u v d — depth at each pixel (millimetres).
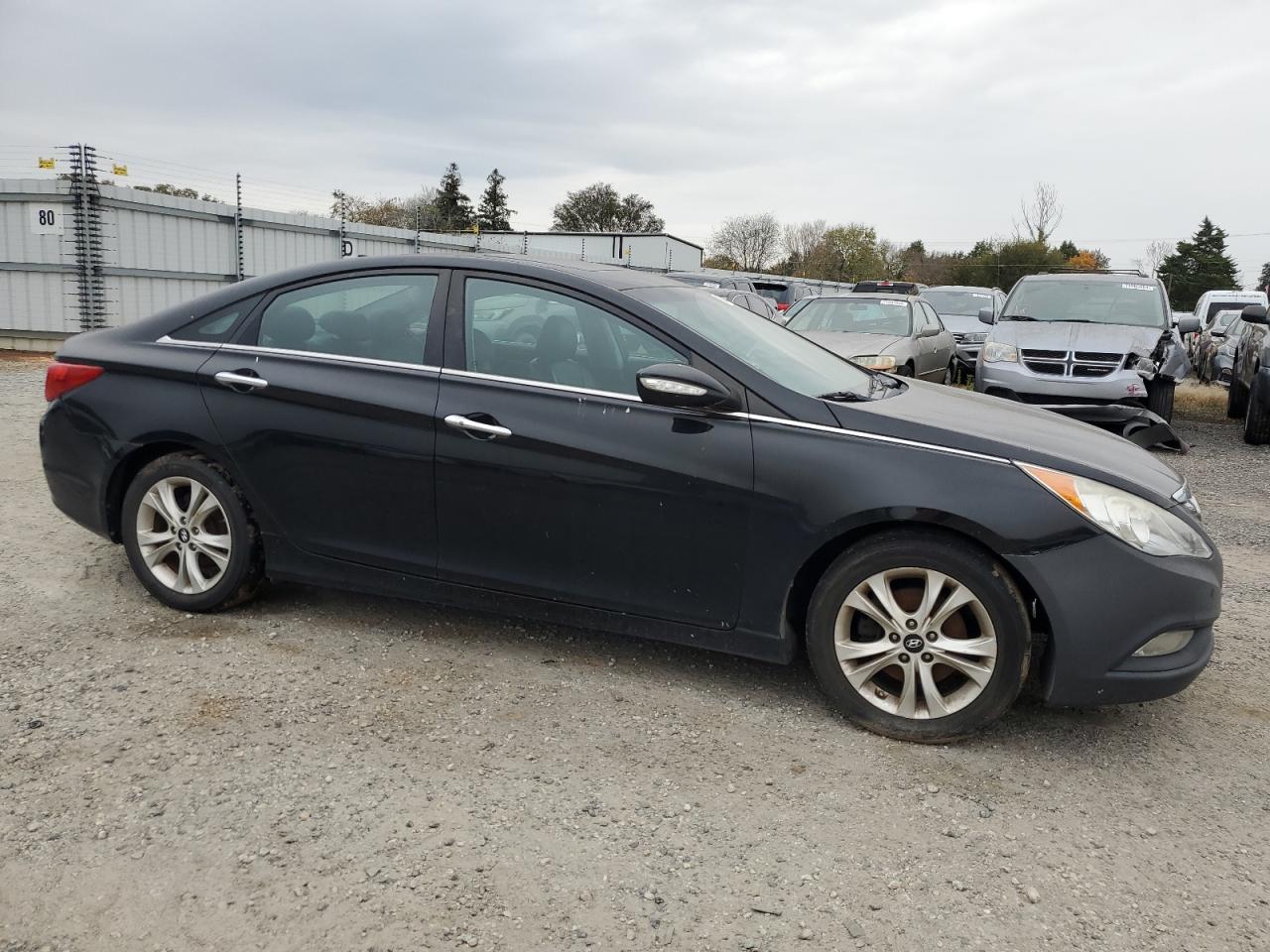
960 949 2330
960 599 3221
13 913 2338
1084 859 2721
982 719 3258
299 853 2600
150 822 2707
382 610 4379
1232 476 8523
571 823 2789
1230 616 4754
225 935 2289
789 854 2689
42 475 6652
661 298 3848
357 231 20781
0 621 4059
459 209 81625
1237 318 17578
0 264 15719
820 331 11547
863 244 80812
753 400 3441
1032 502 3133
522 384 3664
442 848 2648
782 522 3340
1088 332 9742
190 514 4121
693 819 2838
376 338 3914
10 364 13867
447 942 2289
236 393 3984
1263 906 2529
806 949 2314
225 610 4262
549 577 3666
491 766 3084
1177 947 2357
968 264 75188
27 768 2951
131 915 2346
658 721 3432
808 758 3217
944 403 3896
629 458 3467
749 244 84750
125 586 4512
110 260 15750
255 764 3029
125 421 4117
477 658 3900
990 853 2730
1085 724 3543
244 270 18047
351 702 3473
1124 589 3115
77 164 15133
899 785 3070
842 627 3375
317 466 3896
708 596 3486
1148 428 9227
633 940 2322
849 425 3346
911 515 3193
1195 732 3516
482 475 3656
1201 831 2881
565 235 48594
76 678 3559
